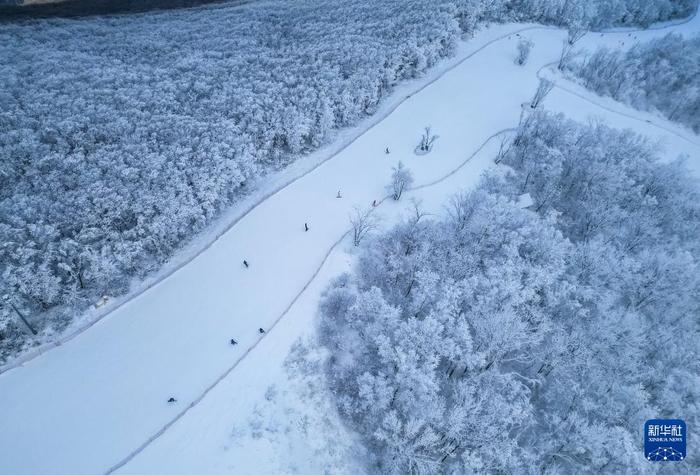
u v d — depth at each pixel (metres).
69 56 72.12
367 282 50.69
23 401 41.75
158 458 38.78
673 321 50.88
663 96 86.38
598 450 36.75
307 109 65.31
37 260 46.16
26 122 58.22
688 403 41.91
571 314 47.94
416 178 63.75
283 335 46.66
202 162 56.34
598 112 81.06
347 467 39.28
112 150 57.34
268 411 41.31
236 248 54.25
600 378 42.06
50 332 45.78
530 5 98.69
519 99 79.44
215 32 82.94
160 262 51.88
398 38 79.94
